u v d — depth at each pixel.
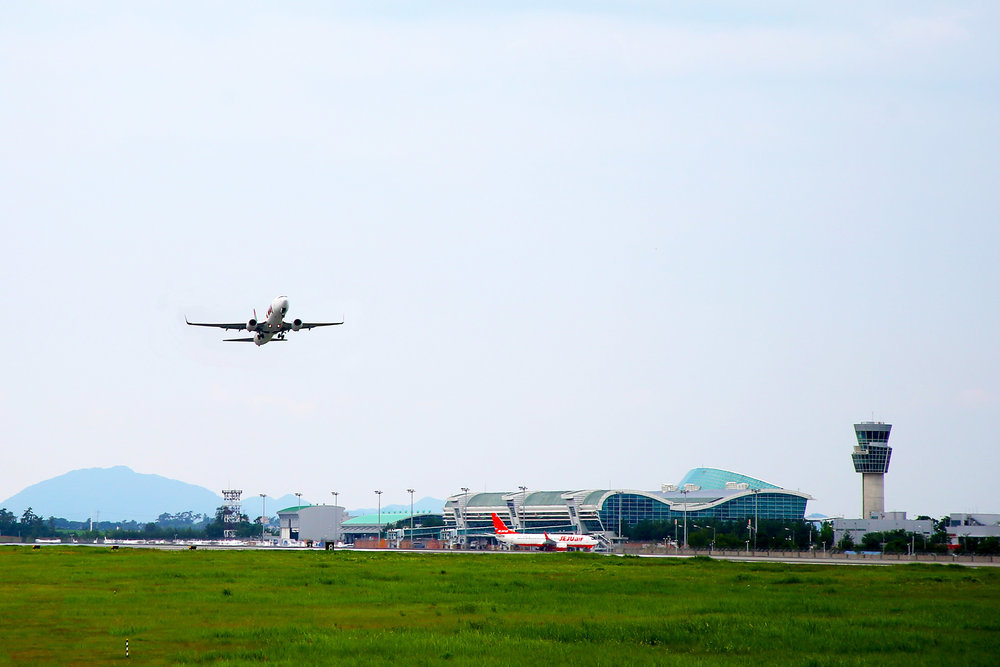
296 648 50.75
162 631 57.53
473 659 47.66
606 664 46.91
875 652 51.66
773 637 55.81
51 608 68.81
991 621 63.62
